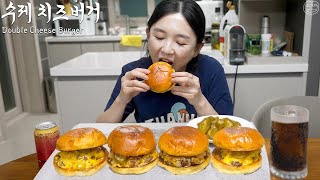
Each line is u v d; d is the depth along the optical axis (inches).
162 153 30.7
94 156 30.2
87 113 74.5
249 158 29.2
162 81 37.9
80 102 73.8
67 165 29.3
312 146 36.4
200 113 42.8
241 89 73.4
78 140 29.3
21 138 111.7
